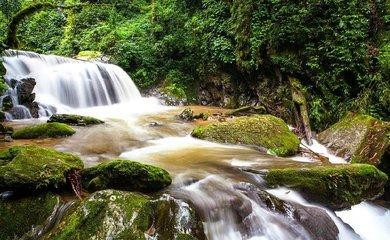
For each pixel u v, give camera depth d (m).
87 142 7.74
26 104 10.01
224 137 8.43
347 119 9.69
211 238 4.95
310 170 6.27
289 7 11.51
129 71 14.89
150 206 4.70
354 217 6.68
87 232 4.24
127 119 10.32
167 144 8.06
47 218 4.71
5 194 5.07
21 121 9.38
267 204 5.54
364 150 8.46
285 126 9.07
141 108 12.36
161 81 14.42
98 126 9.26
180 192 5.46
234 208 5.29
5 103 9.64
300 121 10.55
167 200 4.88
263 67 11.92
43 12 21.84
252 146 8.20
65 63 13.28
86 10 20.30
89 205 4.50
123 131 8.87
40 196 5.03
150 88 14.29
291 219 5.47
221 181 5.94
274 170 6.36
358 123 9.12
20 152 5.48
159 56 14.94
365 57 10.50
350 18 10.98
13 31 13.92
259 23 12.09
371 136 8.61
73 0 21.31
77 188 5.30
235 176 6.25
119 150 7.36
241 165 6.79
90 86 12.45
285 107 11.30
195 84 14.27
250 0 12.38
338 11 11.10
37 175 5.04
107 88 12.93
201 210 5.11
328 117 10.51
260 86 12.16
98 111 11.51
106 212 4.44
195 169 6.44
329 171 6.29
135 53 14.91
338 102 10.53
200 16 14.67
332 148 9.16
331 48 10.75
